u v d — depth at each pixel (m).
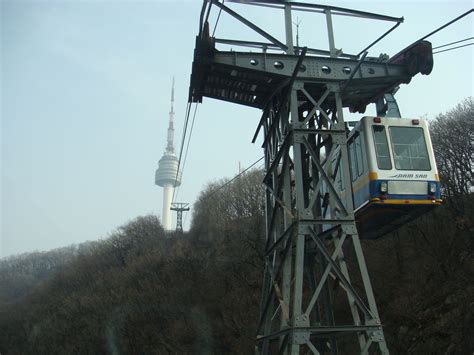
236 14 15.48
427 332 26.12
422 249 33.03
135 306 49.53
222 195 63.94
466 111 37.84
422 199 14.98
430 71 15.91
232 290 44.56
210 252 52.72
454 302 26.02
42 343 57.81
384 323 29.62
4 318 73.50
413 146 15.70
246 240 47.31
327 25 16.88
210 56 15.20
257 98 17.69
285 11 16.59
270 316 14.86
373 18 16.86
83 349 50.97
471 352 22.80
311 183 17.58
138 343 46.25
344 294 32.44
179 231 74.19
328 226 16.44
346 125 17.22
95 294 58.34
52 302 68.00
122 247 73.88
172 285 50.50
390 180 15.01
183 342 42.50
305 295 34.03
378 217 16.20
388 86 16.97
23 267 117.75
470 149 35.25
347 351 28.55
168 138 185.38
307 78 15.81
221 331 40.72
